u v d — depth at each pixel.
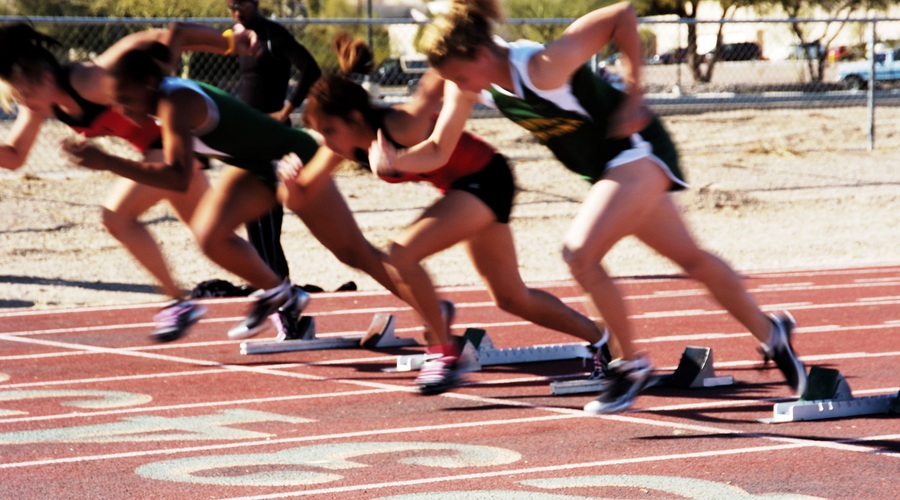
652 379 5.48
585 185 16.27
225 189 6.53
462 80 4.87
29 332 8.77
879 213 15.70
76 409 6.10
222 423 5.75
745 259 13.09
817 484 4.55
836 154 19.28
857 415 5.81
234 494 4.47
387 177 5.45
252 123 6.15
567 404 6.18
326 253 12.82
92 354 7.84
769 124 21.66
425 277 5.73
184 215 6.85
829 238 14.25
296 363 7.46
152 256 6.70
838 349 7.95
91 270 11.61
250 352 7.80
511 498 4.38
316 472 4.79
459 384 6.00
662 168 5.12
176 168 5.75
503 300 6.24
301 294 7.65
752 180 17.31
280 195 6.25
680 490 4.48
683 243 5.31
